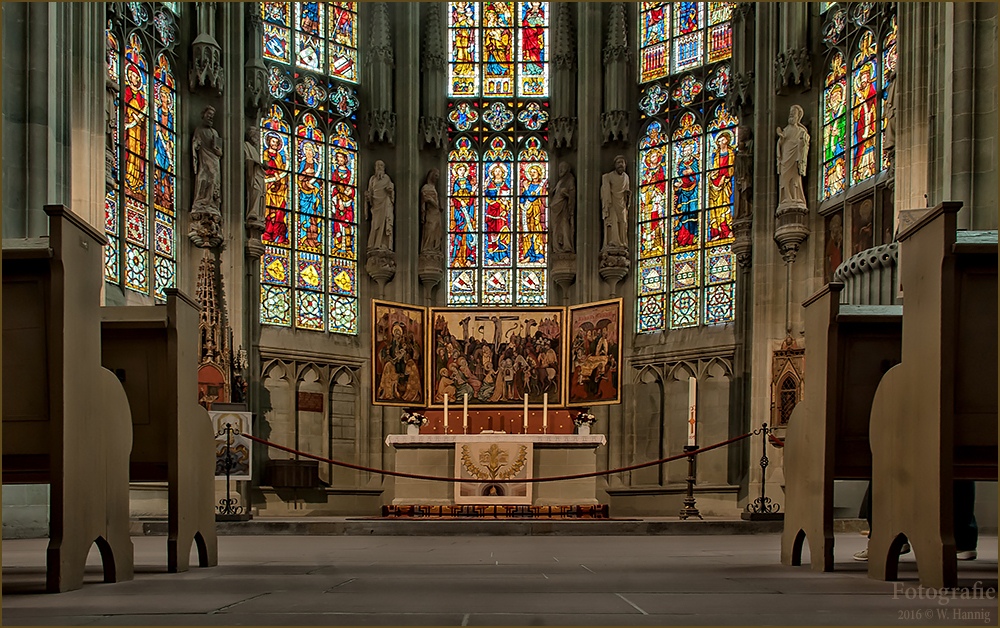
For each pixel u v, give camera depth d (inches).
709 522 738.2
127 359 324.5
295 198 1138.7
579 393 937.5
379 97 1195.3
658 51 1192.8
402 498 817.5
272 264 1108.5
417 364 963.3
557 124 1208.2
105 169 792.9
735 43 1076.5
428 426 987.3
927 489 248.5
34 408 256.1
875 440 283.7
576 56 1219.9
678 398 1120.2
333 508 1102.4
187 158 1031.6
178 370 316.2
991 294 250.8
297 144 1146.0
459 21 1241.4
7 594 242.5
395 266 1182.9
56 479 248.2
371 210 1182.9
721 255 1105.4
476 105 1234.0
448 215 1221.7
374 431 1153.4
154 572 317.1
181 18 1035.3
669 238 1159.6
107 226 890.7
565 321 955.3
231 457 897.5
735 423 1051.9
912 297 262.8
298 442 1097.4
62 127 678.5
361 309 1184.2
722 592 241.4
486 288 1213.1
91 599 227.6
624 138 1189.1
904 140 767.1
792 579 283.4
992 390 253.0
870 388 323.9
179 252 1015.6
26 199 641.6
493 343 976.9
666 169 1170.0
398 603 216.2
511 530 720.3
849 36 964.0
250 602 218.8
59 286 251.1
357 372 1165.1
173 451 314.0
